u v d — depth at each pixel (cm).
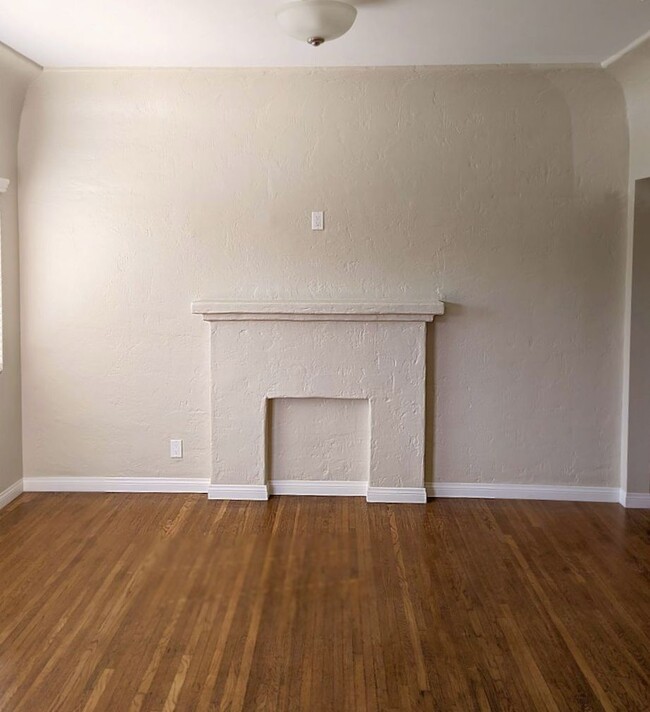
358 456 452
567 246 435
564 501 449
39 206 442
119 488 458
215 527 402
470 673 265
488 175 432
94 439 457
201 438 455
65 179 441
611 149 428
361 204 436
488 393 445
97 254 445
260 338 439
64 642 282
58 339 451
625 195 430
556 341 441
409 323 435
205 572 345
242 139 435
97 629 292
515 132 429
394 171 434
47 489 459
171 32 359
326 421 450
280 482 457
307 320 435
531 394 445
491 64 419
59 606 311
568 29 353
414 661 272
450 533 397
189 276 444
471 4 318
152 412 454
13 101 424
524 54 397
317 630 294
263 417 445
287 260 441
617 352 440
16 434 449
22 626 294
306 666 268
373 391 441
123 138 437
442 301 439
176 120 435
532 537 392
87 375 453
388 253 439
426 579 340
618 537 392
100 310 448
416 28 353
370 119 431
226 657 274
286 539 386
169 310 447
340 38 369
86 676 260
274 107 432
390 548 376
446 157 432
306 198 437
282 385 442
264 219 439
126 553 366
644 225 424
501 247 436
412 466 445
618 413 443
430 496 454
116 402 454
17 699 247
